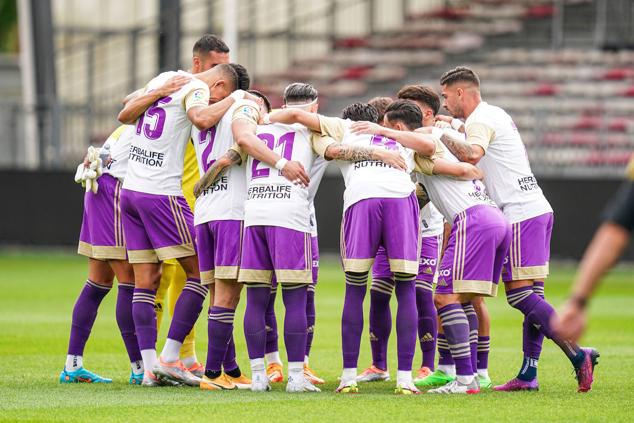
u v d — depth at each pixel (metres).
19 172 79.75
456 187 24.91
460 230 24.69
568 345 24.53
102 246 25.98
